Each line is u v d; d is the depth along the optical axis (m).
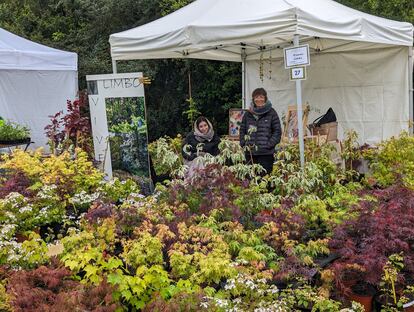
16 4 17.16
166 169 6.61
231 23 5.49
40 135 9.68
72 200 4.46
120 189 4.88
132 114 5.91
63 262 2.94
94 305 2.48
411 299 3.15
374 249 3.16
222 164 4.74
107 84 5.95
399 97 7.71
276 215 3.80
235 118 8.47
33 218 4.12
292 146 5.84
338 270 3.09
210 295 2.68
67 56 9.16
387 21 7.18
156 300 2.56
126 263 2.97
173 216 3.76
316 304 2.79
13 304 2.43
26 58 8.55
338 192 4.68
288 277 3.09
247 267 3.04
